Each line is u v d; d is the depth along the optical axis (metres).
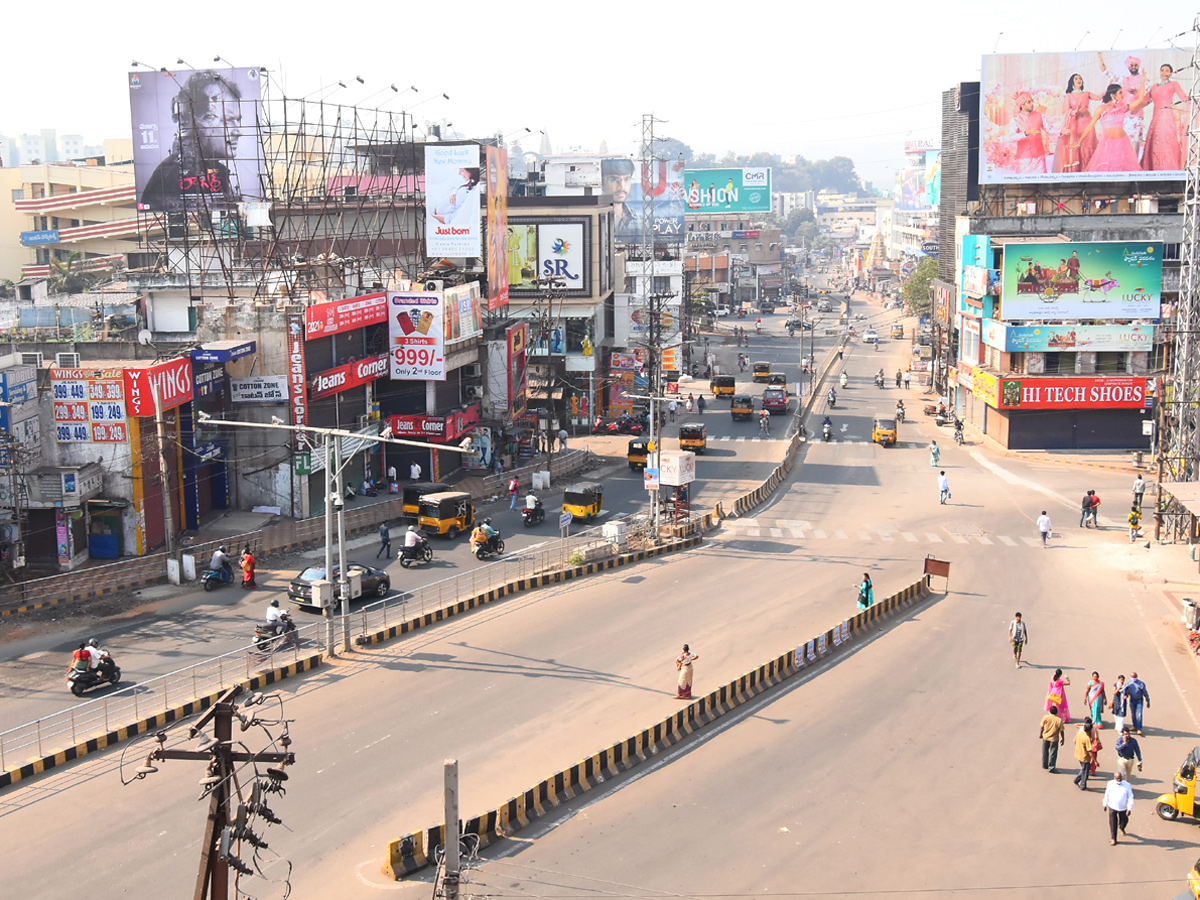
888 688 36.56
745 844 25.81
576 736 31.09
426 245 83.31
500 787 27.81
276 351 56.91
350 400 63.38
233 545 51.44
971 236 94.94
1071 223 96.00
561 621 42.50
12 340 63.56
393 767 29.02
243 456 57.72
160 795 27.47
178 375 51.62
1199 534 54.88
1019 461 81.19
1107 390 82.19
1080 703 35.56
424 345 66.75
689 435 82.38
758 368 123.31
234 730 31.39
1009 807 28.11
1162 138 99.88
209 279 75.62
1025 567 52.88
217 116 80.81
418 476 66.62
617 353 99.44
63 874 23.72
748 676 35.34
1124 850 26.02
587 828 26.48
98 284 113.50
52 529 47.62
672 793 28.48
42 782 28.23
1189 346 56.50
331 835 25.42
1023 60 100.19
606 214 96.81
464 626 41.75
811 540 57.81
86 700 33.69
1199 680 37.78
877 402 112.69
